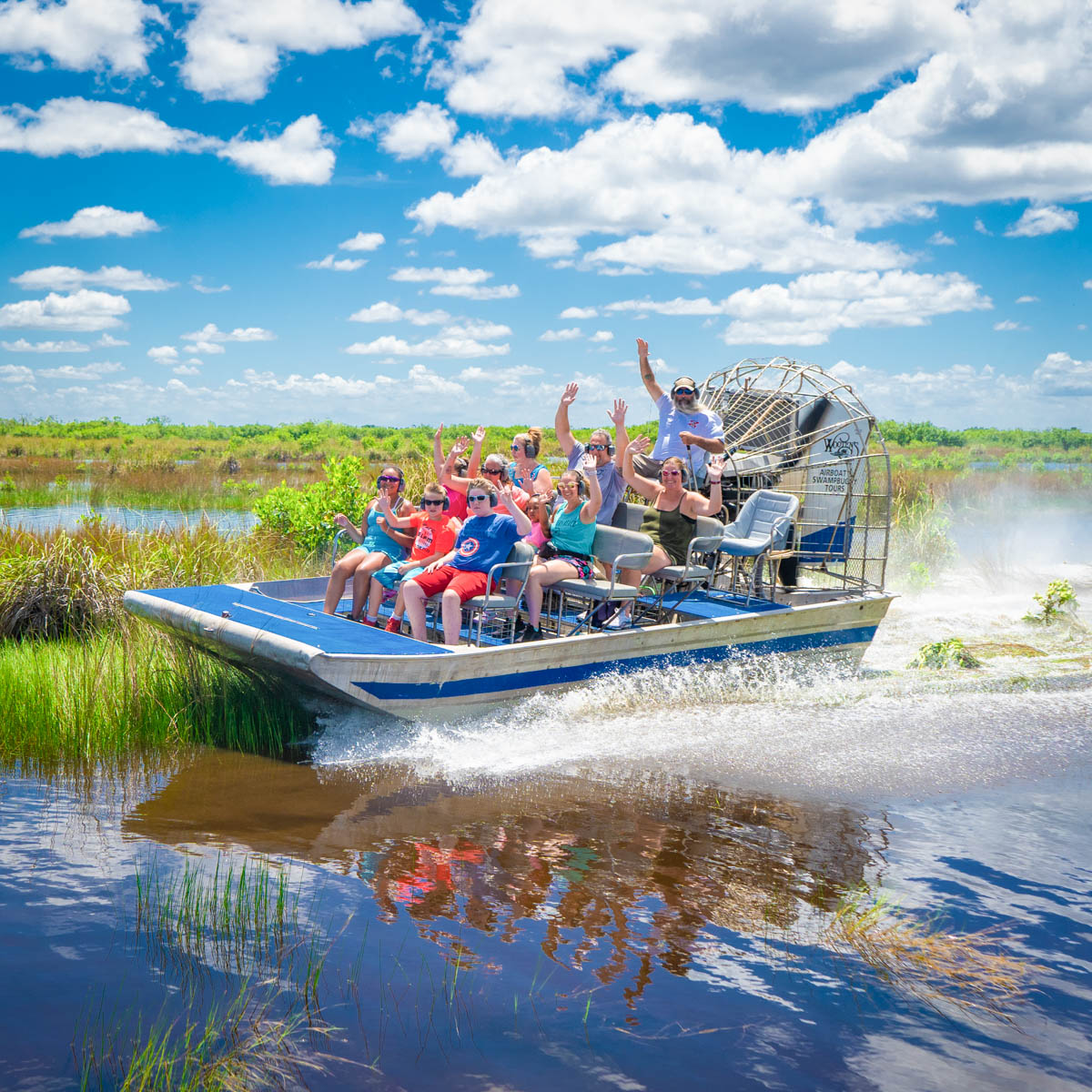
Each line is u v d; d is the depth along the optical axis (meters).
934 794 6.26
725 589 10.29
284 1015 3.57
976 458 48.84
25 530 11.63
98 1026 3.46
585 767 6.74
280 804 5.88
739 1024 3.61
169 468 33.28
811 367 10.55
